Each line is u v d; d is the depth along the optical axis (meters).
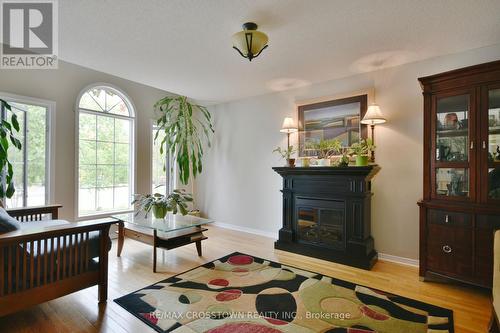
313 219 3.33
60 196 3.39
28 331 1.75
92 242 2.12
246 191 4.42
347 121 3.35
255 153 4.31
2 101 2.64
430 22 2.14
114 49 2.68
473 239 2.26
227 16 2.09
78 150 3.55
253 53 2.19
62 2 1.92
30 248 1.80
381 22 2.16
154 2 1.92
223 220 4.75
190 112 4.31
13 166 3.06
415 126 2.92
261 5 1.94
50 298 1.89
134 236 3.08
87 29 2.30
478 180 2.26
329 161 3.37
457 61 2.70
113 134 4.01
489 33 2.32
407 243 2.96
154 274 2.66
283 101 3.99
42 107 3.28
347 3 1.91
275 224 4.06
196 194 5.16
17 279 1.75
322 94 3.61
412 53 2.73
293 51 2.69
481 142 2.25
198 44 2.56
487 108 2.22
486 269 2.19
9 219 1.86
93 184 3.79
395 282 2.51
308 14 2.05
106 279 2.13
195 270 2.77
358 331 1.76
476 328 1.81
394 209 3.04
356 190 2.98
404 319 1.90
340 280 2.54
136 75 3.42
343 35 2.37
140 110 4.27
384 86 3.12
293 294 2.26
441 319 1.90
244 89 3.98
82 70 3.59
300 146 3.74
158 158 4.60
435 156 2.49
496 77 2.18
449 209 2.37
